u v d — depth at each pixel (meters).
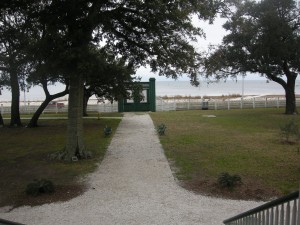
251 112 32.47
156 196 9.30
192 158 13.47
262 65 27.47
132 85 25.81
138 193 9.56
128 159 13.51
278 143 16.23
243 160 12.96
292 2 26.25
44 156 14.26
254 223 4.61
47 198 9.23
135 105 35.41
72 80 13.56
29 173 11.77
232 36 27.05
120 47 14.91
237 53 27.69
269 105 38.81
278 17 25.75
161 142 16.92
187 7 12.65
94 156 14.09
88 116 30.44
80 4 11.98
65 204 8.82
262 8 26.28
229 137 18.16
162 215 8.02
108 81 22.41
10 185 10.44
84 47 11.86
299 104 39.25
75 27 12.27
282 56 26.31
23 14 13.45
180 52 13.68
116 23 13.84
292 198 3.24
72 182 10.66
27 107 36.62
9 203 8.95
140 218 7.88
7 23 14.30
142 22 13.27
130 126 23.27
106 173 11.59
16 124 24.45
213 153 14.28
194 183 10.30
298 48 25.94
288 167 11.76
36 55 12.13
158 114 31.70
